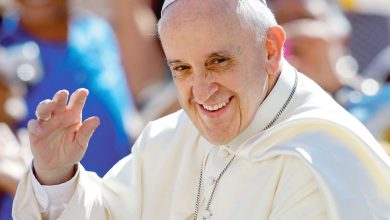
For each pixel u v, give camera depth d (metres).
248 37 12.98
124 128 21.97
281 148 13.27
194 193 14.40
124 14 26.25
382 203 12.93
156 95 24.45
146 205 14.67
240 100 13.06
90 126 13.68
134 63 26.14
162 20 13.05
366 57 29.20
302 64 22.45
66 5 22.34
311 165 12.89
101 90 21.94
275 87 13.68
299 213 12.95
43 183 13.95
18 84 20.95
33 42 21.86
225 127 13.11
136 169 14.80
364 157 13.11
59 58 21.91
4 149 19.70
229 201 13.62
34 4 21.98
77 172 14.08
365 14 29.25
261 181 13.39
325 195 12.70
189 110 13.25
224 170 13.86
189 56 12.80
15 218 14.11
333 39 23.00
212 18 12.73
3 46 21.84
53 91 21.53
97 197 14.54
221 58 12.79
